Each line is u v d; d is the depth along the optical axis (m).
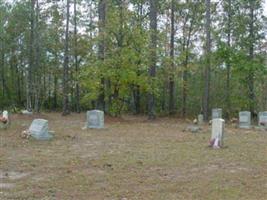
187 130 22.47
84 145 16.50
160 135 20.27
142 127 24.22
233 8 36.09
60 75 47.78
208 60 33.56
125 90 30.05
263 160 13.84
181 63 34.69
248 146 16.91
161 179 11.04
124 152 14.90
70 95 45.69
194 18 38.28
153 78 30.17
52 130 21.12
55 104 50.09
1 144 16.17
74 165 12.54
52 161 13.08
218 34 36.28
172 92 38.03
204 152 15.16
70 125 24.59
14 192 9.61
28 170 11.84
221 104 39.50
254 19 35.66
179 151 15.29
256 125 27.58
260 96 39.50
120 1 33.47
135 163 12.93
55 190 9.84
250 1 35.47
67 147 15.89
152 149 15.70
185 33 38.69
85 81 29.45
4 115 23.06
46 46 43.41
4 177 11.00
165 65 31.89
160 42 31.66
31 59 39.69
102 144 16.88
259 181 10.99
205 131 22.12
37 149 15.27
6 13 45.16
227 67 36.72
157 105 40.56
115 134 20.38
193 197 9.49
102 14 31.34
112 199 9.27
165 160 13.49
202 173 11.83
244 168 12.59
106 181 10.71
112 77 29.14
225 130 23.33
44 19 40.88
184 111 38.50
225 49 34.16
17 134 18.95
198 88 40.34
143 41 29.48
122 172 11.73
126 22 29.34
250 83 36.03
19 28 45.62
